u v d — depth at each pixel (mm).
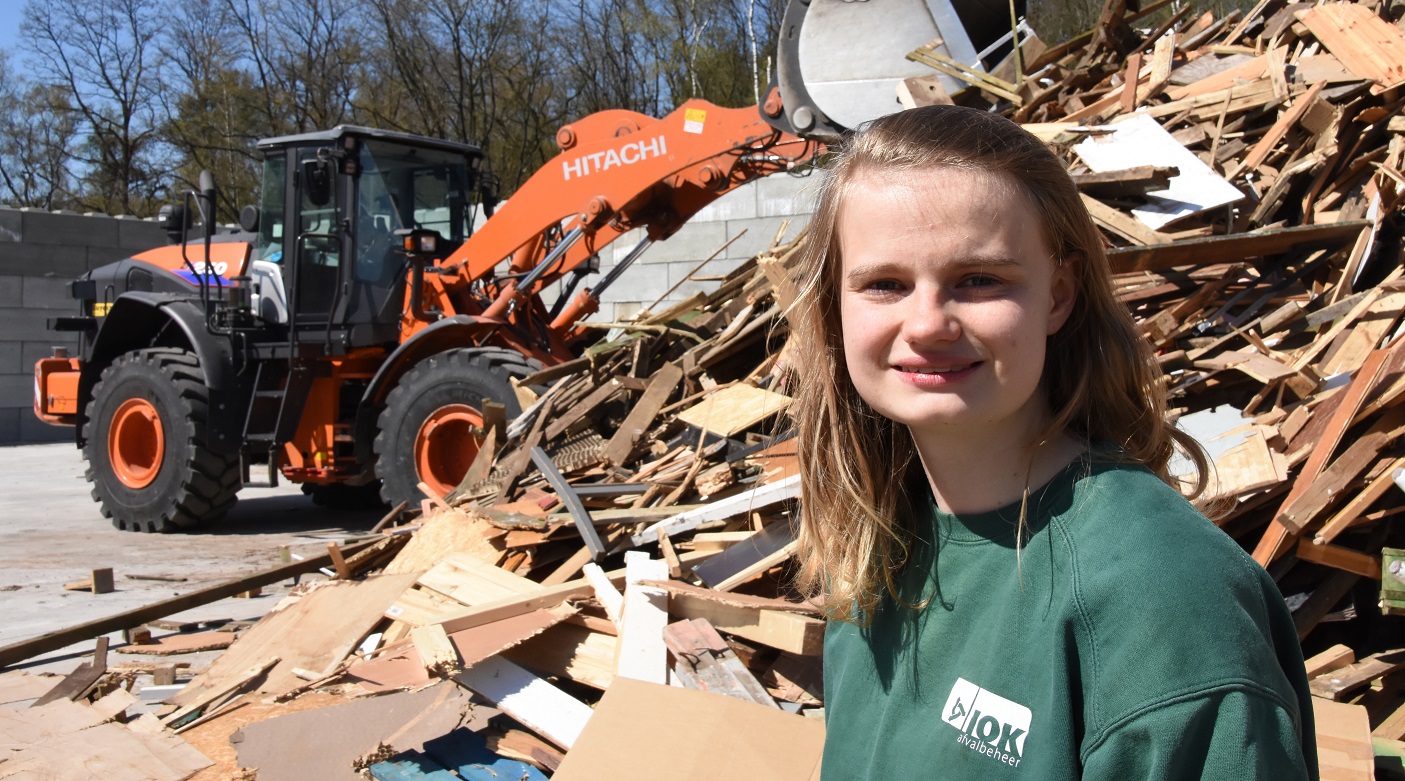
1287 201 4246
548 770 2807
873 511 1199
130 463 8203
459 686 3135
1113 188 4199
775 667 3006
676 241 11336
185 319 7980
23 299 15398
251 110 29406
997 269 1011
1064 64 5727
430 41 28328
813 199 1303
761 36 24938
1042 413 1104
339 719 3053
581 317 7793
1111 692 899
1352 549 2912
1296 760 847
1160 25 5637
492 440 5004
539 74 28281
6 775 2914
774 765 2350
